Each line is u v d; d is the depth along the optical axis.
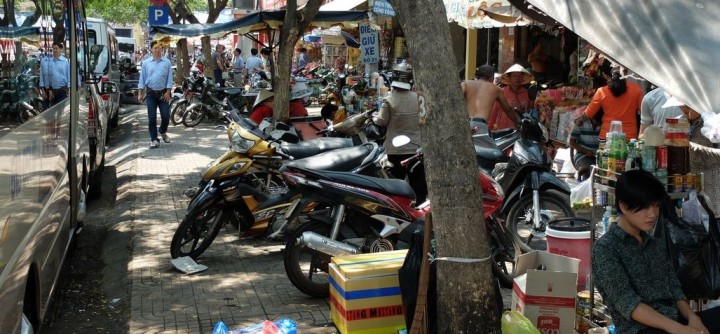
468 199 3.98
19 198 3.99
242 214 6.88
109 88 12.00
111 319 5.88
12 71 3.90
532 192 6.88
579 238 5.25
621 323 3.76
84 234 8.76
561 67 13.94
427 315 4.41
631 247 3.76
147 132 17.58
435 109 3.92
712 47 3.73
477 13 11.42
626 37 3.98
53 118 5.47
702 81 3.57
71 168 6.90
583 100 11.09
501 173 7.00
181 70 27.20
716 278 3.98
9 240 3.70
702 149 4.91
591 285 4.71
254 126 7.32
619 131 4.75
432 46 3.88
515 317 4.11
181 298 6.07
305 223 5.95
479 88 8.16
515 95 9.55
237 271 6.79
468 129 3.96
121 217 9.23
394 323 4.91
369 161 7.01
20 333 3.97
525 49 15.18
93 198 10.77
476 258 4.01
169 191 10.58
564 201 6.91
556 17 4.38
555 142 10.84
